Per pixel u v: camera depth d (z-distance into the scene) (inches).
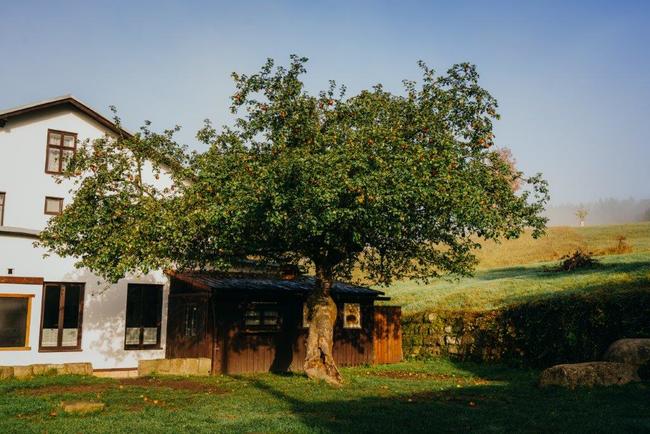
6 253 831.1
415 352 995.3
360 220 567.5
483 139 636.7
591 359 733.3
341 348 925.2
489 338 882.1
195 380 708.7
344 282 1031.0
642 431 387.5
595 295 770.2
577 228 2416.3
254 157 618.5
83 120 1077.8
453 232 666.8
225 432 400.5
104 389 603.5
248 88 649.6
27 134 1024.2
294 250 698.8
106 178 685.9
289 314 887.1
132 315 947.3
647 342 585.6
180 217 601.0
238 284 860.0
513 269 1540.4
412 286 1461.6
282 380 705.0
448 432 403.2
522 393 567.5
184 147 737.6
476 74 650.8
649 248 1581.0
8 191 997.8
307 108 641.0
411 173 541.0
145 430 406.6
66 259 883.4
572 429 399.5
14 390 592.1
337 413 474.3
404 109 642.2
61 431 401.7
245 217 580.1
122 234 644.1
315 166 538.9
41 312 824.3
